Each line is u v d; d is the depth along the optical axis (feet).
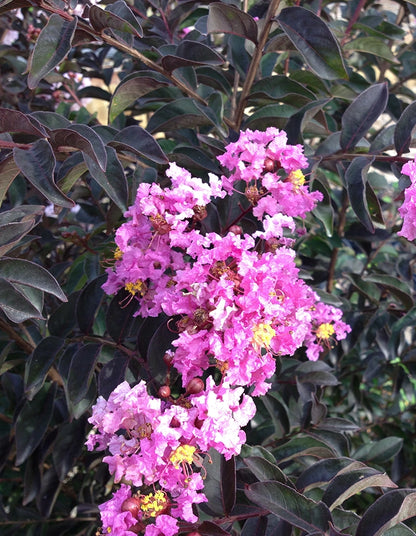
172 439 0.93
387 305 1.93
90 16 1.13
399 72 2.31
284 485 1.04
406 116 1.24
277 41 1.29
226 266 1.03
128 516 0.93
